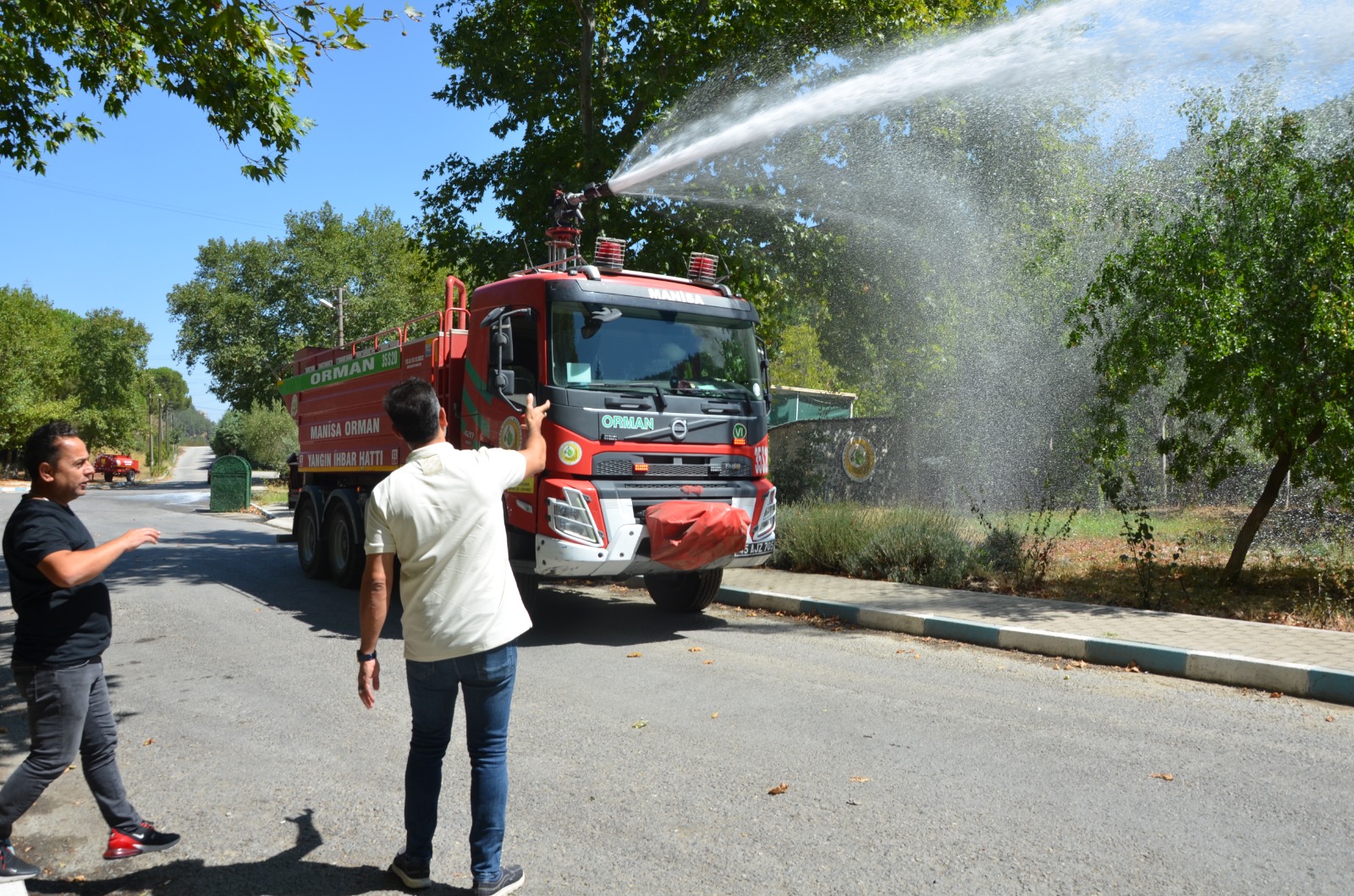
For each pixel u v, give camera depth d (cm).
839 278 1731
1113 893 343
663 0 1591
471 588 340
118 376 8050
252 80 835
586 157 1515
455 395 928
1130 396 1003
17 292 6988
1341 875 354
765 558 891
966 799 438
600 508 781
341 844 404
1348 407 855
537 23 1691
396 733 561
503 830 350
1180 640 728
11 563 362
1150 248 921
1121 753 503
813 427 1841
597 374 802
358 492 1171
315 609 1020
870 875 361
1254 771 473
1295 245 868
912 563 1098
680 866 372
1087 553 1265
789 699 621
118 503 3350
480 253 1689
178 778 489
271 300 5544
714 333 885
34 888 369
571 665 726
